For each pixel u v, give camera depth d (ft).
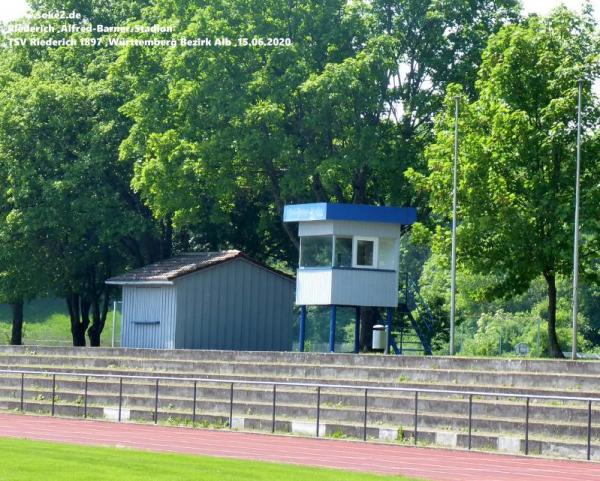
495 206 533.55
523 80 536.42
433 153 556.10
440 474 288.10
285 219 585.22
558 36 541.75
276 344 645.92
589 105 523.29
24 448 315.99
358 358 463.83
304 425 406.00
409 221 568.00
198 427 432.66
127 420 460.96
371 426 394.73
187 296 618.03
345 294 560.61
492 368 421.18
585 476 287.28
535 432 356.59
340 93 643.04
